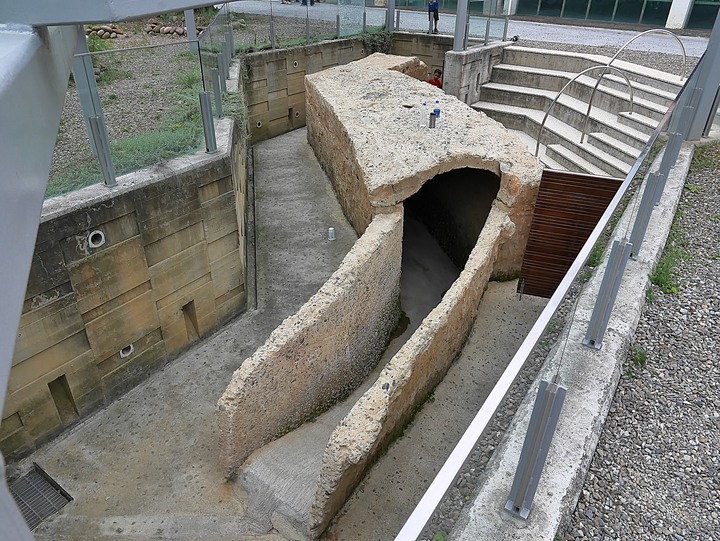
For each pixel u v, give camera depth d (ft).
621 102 36.09
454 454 7.17
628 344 15.57
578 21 67.26
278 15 46.47
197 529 17.80
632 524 11.04
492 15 47.96
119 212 20.89
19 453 20.21
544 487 11.01
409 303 30.60
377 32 55.11
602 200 25.49
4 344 3.05
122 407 22.76
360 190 29.25
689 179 27.20
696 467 12.45
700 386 14.76
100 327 21.58
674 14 61.72
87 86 19.57
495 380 23.73
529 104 43.75
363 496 18.62
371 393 17.29
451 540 7.72
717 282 19.30
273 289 29.35
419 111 32.86
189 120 24.13
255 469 18.85
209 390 23.63
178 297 24.43
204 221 24.41
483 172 31.27
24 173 4.01
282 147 46.93
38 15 4.72
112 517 18.34
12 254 3.47
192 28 35.35
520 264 29.48
